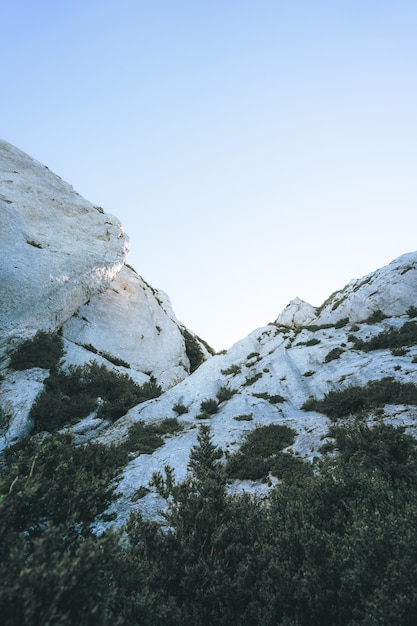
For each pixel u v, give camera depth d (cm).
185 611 575
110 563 564
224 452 1745
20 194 3869
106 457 1041
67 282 3134
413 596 494
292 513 802
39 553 486
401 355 2481
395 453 1039
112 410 2403
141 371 3488
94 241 3984
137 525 783
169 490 915
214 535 724
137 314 4028
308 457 1522
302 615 556
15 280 2697
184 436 1992
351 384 2308
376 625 489
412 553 561
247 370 3200
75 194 4750
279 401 2459
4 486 662
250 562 661
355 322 3641
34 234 3384
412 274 3581
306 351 3192
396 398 1834
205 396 2764
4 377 2277
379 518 664
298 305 5197
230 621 574
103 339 3434
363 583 566
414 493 771
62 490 761
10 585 437
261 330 4178
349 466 1002
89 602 483
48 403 2131
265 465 1480
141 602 530
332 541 656
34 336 2664
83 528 733
